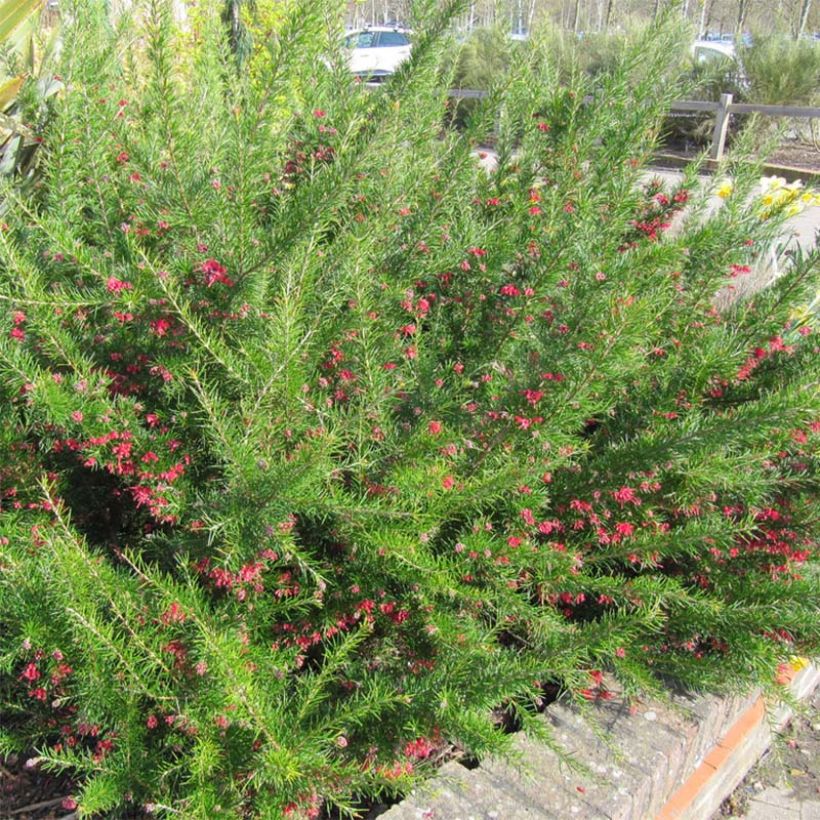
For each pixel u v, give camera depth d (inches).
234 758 76.8
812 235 275.0
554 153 131.8
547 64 149.1
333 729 79.6
